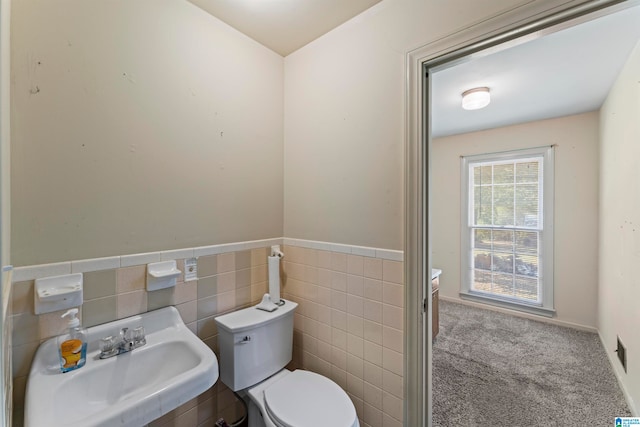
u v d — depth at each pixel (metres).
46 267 1.00
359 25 1.47
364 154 1.46
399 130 1.33
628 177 1.91
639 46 1.65
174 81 1.33
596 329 2.87
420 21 1.26
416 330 1.29
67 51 1.04
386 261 1.38
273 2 1.38
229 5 1.40
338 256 1.58
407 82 1.30
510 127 3.36
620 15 1.44
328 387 1.37
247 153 1.65
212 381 1.01
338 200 1.57
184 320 1.38
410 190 1.29
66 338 1.03
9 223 0.88
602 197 2.65
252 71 1.67
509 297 3.43
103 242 1.13
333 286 1.60
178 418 1.37
